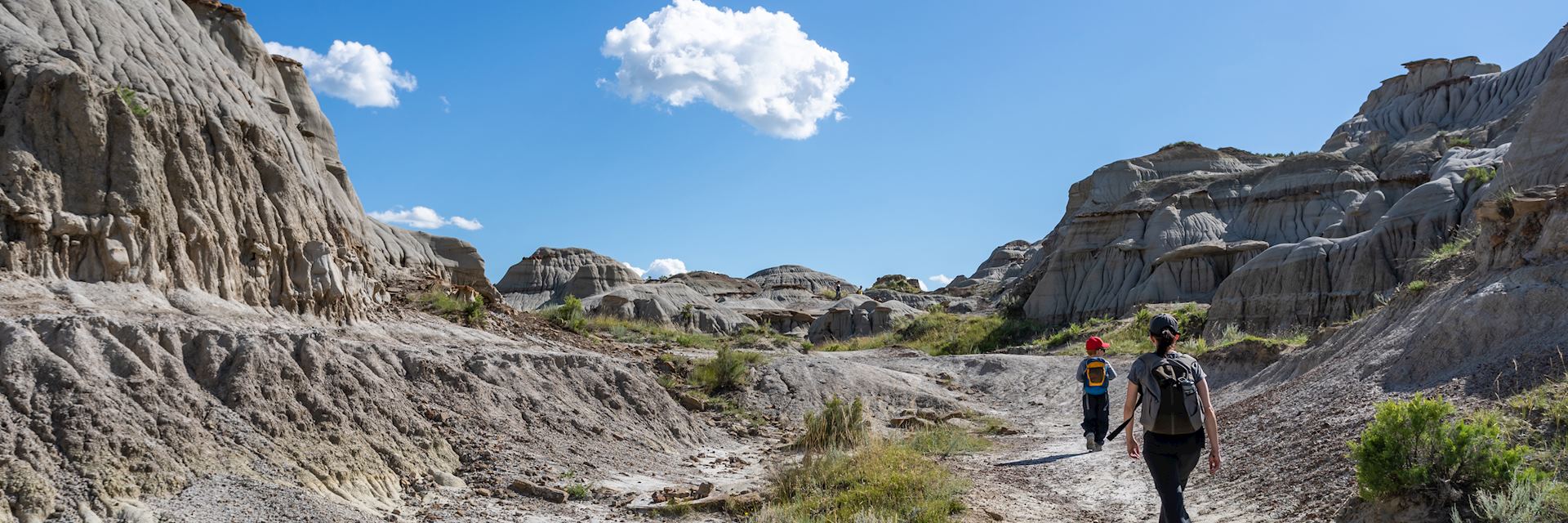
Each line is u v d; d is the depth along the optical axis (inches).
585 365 652.7
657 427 621.0
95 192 492.1
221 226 553.3
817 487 424.8
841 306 2596.0
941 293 3752.5
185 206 535.8
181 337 412.8
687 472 527.5
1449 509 251.3
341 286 620.4
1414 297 514.0
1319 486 314.0
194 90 609.6
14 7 548.7
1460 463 257.3
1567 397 303.0
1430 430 262.5
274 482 352.8
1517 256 446.9
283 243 602.9
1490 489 252.2
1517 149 770.2
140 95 547.5
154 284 494.0
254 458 363.9
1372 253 1275.8
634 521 395.9
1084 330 1470.2
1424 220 1263.5
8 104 492.1
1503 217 479.5
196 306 499.5
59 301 431.5
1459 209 1253.1
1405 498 260.8
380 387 469.4
